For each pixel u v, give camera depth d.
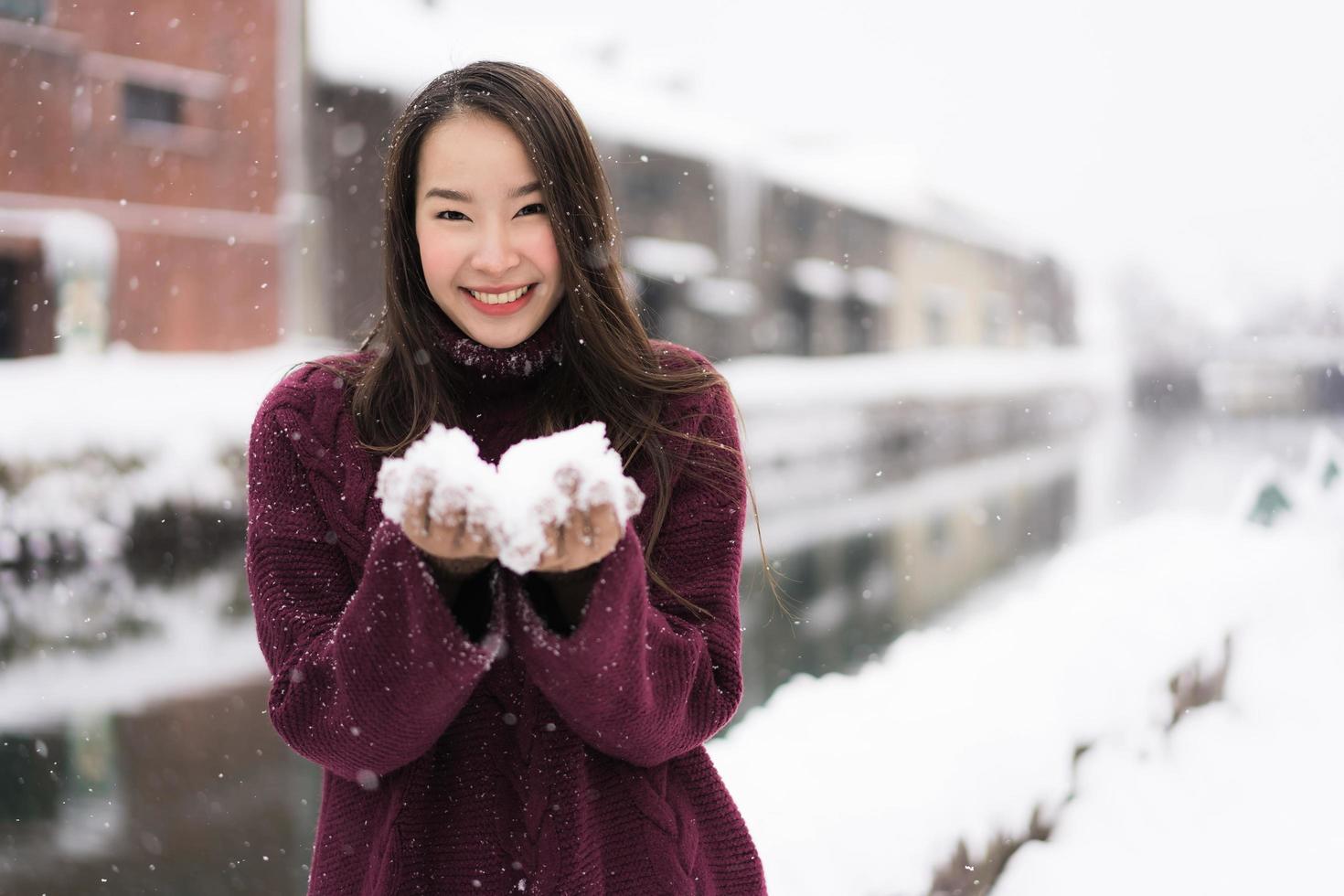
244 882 3.26
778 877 1.98
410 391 1.18
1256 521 6.04
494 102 1.12
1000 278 45.06
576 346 1.19
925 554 9.36
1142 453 20.59
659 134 23.86
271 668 1.06
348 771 1.02
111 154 15.11
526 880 1.08
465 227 1.14
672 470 1.18
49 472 8.25
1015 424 32.19
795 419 18.89
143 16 15.28
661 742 1.03
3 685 5.22
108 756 4.30
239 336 16.55
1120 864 2.68
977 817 2.42
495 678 1.11
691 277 24.67
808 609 7.17
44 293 14.62
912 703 2.95
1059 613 4.01
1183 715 3.76
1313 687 4.16
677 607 1.14
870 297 32.25
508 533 0.82
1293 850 2.86
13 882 3.22
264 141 16.73
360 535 1.12
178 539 8.86
